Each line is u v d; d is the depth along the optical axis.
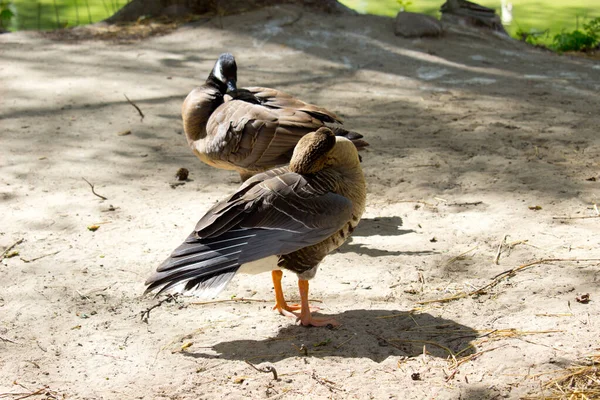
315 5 8.46
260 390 4.15
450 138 5.63
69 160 5.45
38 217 4.98
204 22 8.22
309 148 4.30
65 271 4.66
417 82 6.60
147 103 6.09
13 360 4.27
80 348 4.32
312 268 4.33
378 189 5.18
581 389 4.11
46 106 6.04
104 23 8.53
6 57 7.32
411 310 4.45
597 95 6.23
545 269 4.60
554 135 5.62
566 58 7.54
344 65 7.03
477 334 4.32
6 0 11.11
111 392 4.16
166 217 4.98
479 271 4.62
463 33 7.94
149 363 4.26
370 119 5.87
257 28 7.92
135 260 4.72
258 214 4.24
